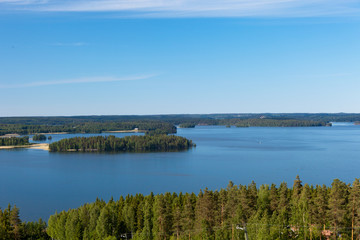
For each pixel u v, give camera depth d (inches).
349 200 3494.1
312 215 3467.0
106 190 7751.0
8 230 4185.5
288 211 3754.9
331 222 3265.3
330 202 3267.7
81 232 4156.0
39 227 4803.2
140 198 4837.6
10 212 4407.0
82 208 4542.3
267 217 3508.9
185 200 4456.2
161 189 7770.7
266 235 3169.3
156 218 4042.8
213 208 3718.0
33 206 6584.6
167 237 3745.1
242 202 3762.3
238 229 3422.7
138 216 4217.5
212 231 3572.8
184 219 3708.2
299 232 3284.9
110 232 4050.2
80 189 7864.2
